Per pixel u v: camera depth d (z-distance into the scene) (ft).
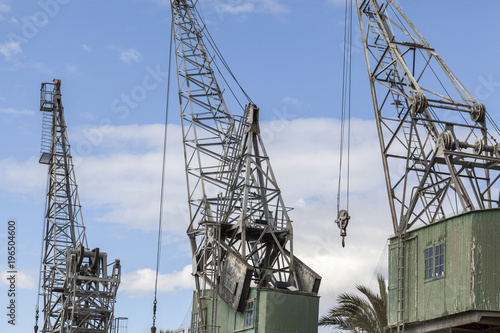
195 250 236.63
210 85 250.78
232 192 238.07
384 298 181.98
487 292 142.51
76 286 262.06
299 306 214.28
